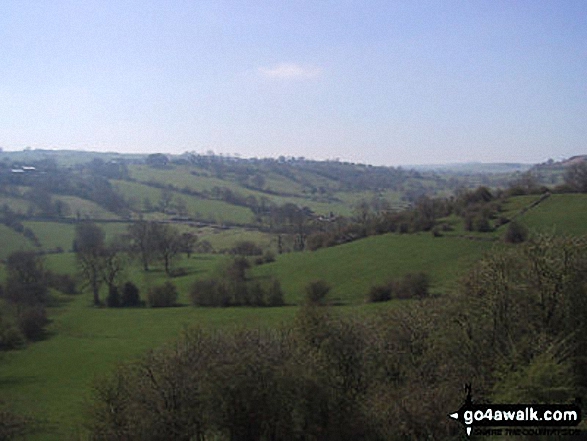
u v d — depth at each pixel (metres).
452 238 86.94
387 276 76.81
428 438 24.42
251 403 25.47
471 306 29.53
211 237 135.12
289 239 121.62
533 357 24.09
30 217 137.12
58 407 44.41
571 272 28.44
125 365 28.84
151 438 25.98
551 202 92.81
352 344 30.94
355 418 26.20
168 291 85.19
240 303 80.00
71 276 94.12
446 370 27.94
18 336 67.69
